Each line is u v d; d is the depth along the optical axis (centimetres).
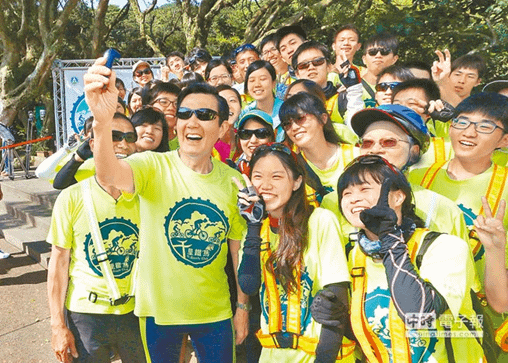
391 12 880
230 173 232
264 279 195
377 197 165
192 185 220
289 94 300
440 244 159
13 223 791
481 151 211
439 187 230
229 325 233
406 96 258
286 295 189
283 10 1371
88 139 267
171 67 635
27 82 1380
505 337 214
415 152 203
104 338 243
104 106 173
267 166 191
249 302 248
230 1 1344
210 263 222
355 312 171
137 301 224
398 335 160
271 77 376
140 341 251
